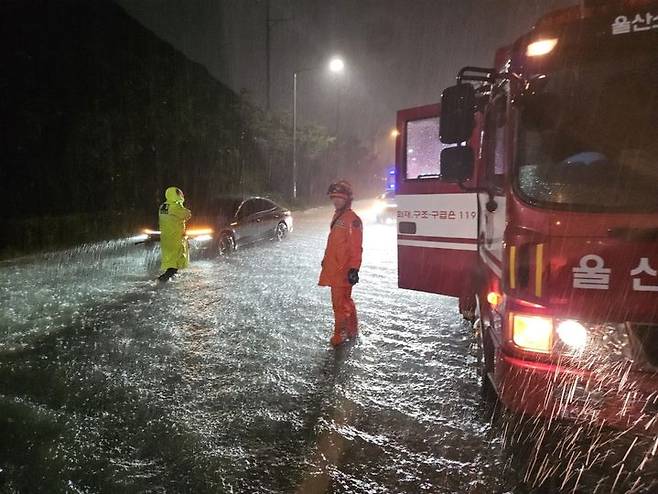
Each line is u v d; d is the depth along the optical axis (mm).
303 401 4238
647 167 2939
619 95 3049
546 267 2959
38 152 16828
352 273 5535
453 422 3846
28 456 3422
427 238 5699
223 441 3613
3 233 12750
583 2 3154
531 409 3064
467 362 5074
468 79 3740
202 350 5473
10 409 4082
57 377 4734
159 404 4184
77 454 3445
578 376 2961
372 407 4113
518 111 3172
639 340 2891
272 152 30812
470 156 3986
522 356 3062
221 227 11617
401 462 3340
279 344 5664
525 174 3123
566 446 3395
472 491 3027
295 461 3365
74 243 13016
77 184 17516
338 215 5582
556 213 2949
